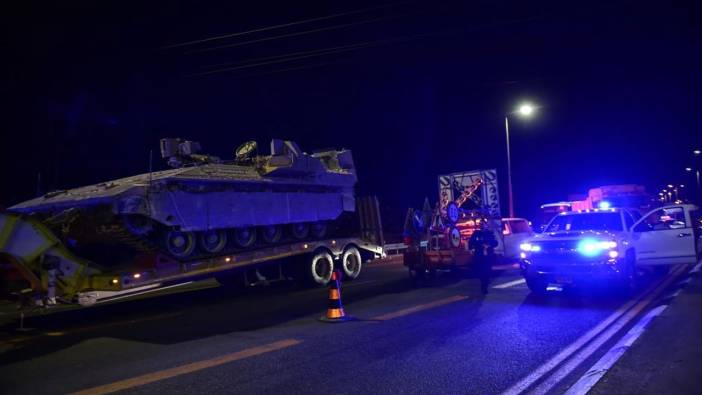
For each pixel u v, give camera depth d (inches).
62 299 365.1
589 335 283.6
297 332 308.2
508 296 426.9
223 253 478.3
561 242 413.1
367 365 234.2
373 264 841.5
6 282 366.0
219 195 464.1
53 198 451.5
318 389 203.3
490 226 665.6
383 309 379.2
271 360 246.8
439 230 573.0
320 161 572.4
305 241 557.9
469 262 561.0
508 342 271.1
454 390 199.3
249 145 544.7
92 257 436.5
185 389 207.3
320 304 416.8
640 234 449.7
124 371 236.4
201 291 546.0
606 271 395.5
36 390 211.9
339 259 584.7
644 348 235.6
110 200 385.4
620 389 185.9
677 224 443.5
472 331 298.2
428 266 549.0
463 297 428.1
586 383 194.7
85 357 265.9
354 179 624.4
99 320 380.8
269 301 446.9
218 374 226.5
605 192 1003.9
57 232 406.9
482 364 232.5
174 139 510.6
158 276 413.4
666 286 446.3
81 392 206.8
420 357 245.3
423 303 401.1
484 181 720.3
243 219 483.8
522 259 434.0
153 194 410.9
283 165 510.9
